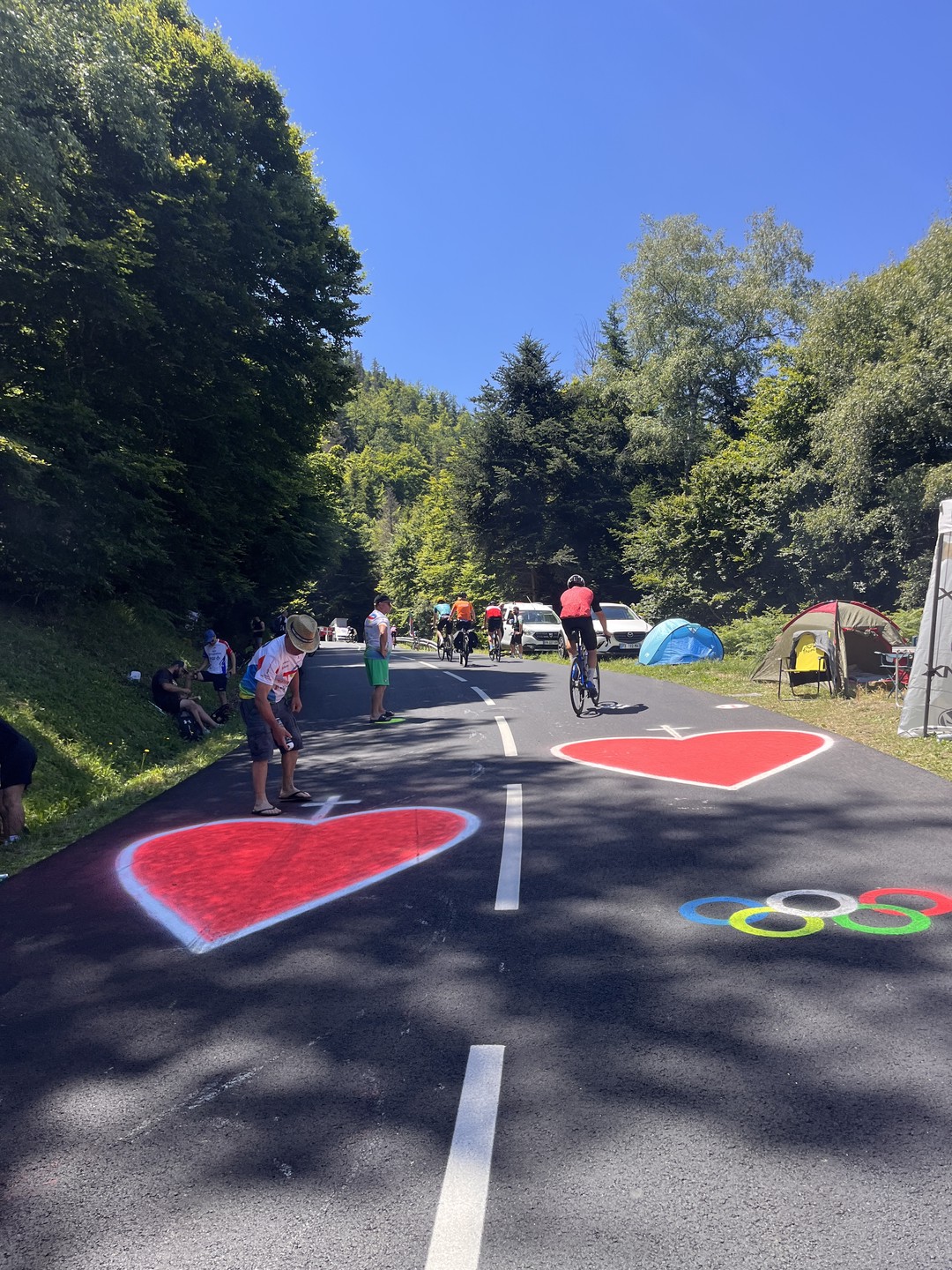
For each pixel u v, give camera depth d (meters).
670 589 35.25
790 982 4.20
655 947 4.70
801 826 6.95
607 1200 2.75
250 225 20.50
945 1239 2.53
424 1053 3.72
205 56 20.89
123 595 22.81
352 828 7.67
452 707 16.05
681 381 46.44
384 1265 2.54
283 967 4.75
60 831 8.50
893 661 14.73
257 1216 2.76
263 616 33.97
